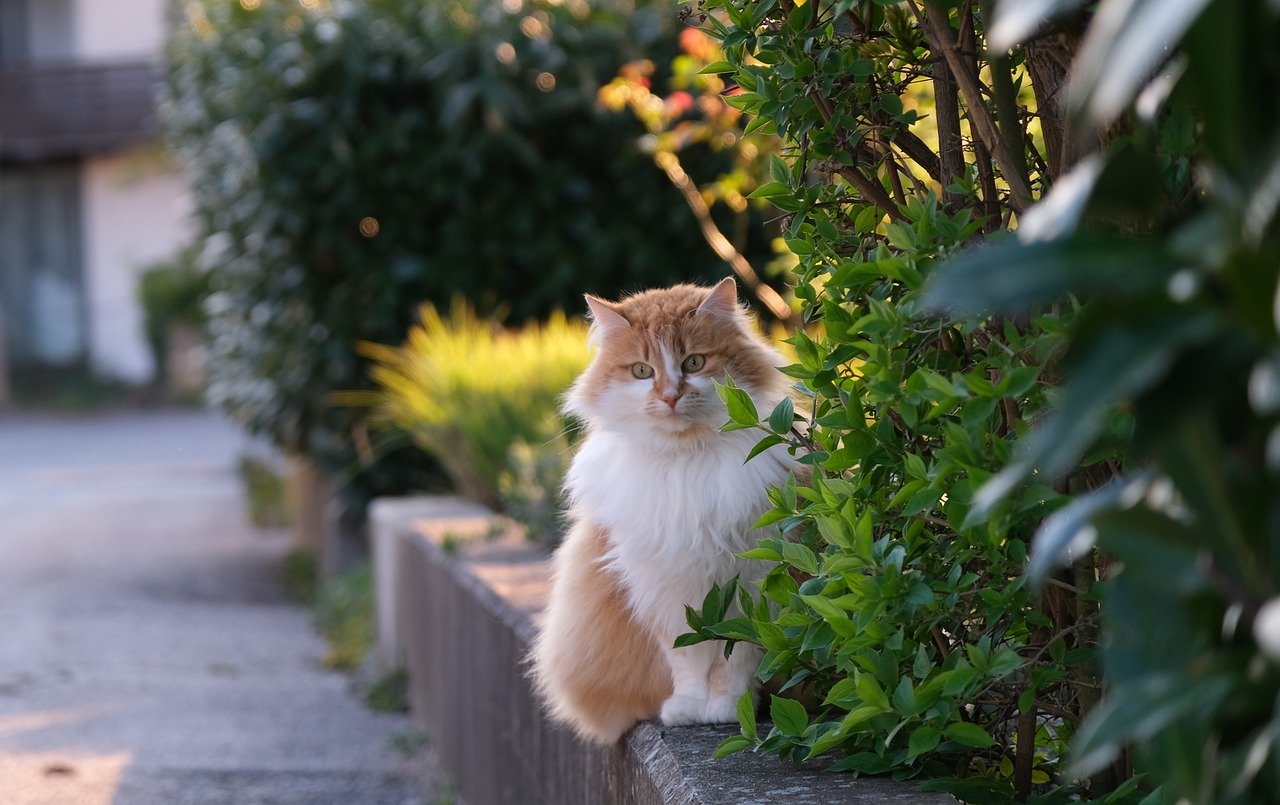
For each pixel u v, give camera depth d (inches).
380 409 298.0
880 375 70.5
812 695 94.9
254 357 312.2
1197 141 52.7
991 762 81.2
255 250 298.8
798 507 90.0
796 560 77.9
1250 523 35.0
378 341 296.5
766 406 102.9
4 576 354.6
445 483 304.8
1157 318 31.8
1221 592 35.6
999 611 70.1
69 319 917.2
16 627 288.0
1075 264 32.5
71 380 923.4
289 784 177.8
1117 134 54.9
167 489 556.1
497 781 144.3
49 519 466.9
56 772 178.5
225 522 464.4
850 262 77.6
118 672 248.2
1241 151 33.3
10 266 903.7
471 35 286.7
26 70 854.5
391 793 175.0
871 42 82.1
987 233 76.0
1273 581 34.9
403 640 232.7
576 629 100.3
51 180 901.2
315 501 375.6
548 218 296.2
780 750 81.9
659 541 93.9
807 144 82.2
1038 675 68.2
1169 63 52.2
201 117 343.9
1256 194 32.1
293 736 205.5
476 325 291.4
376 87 289.9
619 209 297.9
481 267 296.7
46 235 906.1
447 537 191.5
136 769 182.1
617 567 97.3
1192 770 36.9
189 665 257.4
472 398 244.5
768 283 288.2
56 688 232.8
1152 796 57.4
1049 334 59.0
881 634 71.2
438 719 190.9
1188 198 54.7
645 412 95.9
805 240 85.3
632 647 98.5
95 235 907.4
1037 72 69.1
